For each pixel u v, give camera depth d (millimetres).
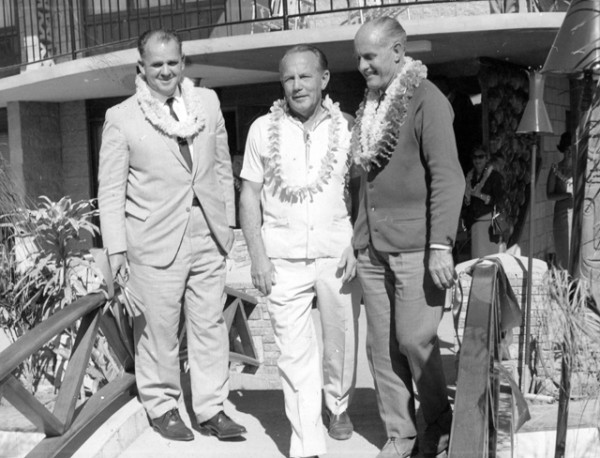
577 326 3422
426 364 3590
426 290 3518
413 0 9070
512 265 4914
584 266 3504
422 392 3662
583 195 3490
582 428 4059
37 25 11047
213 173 4246
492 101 9281
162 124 4031
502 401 4250
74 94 10469
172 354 4227
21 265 5074
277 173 3844
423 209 3510
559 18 7430
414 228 3492
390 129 3453
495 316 3098
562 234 7836
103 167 4082
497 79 9367
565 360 3559
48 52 11086
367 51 3510
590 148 3459
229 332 6359
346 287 3928
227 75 9531
